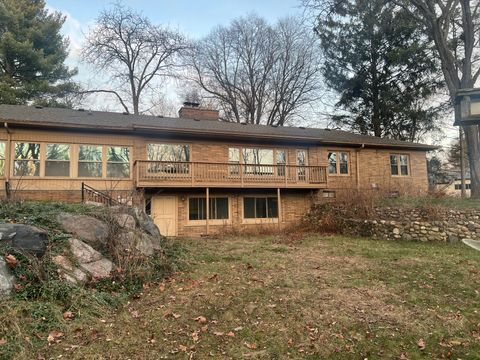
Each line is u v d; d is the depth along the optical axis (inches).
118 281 215.3
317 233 535.2
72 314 166.2
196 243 423.8
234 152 603.5
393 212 474.9
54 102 872.9
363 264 297.6
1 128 453.7
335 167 681.6
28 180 460.8
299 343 154.3
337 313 186.4
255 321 175.6
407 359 142.6
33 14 899.4
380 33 941.8
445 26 628.4
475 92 224.5
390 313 187.8
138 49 1045.8
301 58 1181.7
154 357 137.7
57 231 223.0
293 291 220.2
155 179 513.3
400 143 733.9
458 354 146.6
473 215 423.8
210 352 144.0
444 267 282.5
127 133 524.1
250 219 611.2
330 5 657.6
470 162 597.9
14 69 847.1
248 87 1248.8
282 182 606.5
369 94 1010.1
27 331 145.0
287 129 733.3
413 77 935.7
